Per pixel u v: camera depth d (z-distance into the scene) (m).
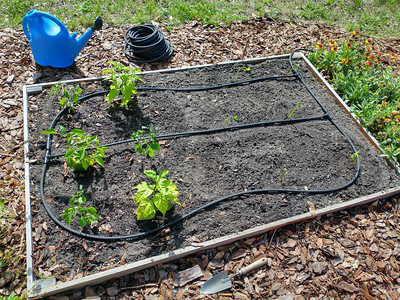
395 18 5.44
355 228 2.83
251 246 2.65
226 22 4.81
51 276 2.36
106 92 3.59
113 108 3.46
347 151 3.32
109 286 2.40
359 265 2.62
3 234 2.60
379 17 5.39
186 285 2.44
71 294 2.34
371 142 3.46
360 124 3.58
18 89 3.63
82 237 2.56
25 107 3.35
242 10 5.08
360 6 5.55
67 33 3.61
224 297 2.40
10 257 2.49
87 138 2.87
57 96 3.50
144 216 2.54
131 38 4.09
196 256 2.58
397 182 3.14
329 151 3.30
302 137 3.40
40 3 4.68
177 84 3.78
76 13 4.59
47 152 3.01
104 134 3.23
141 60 4.06
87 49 4.16
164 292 2.39
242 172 3.06
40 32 3.48
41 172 2.92
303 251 2.66
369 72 4.20
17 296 2.34
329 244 2.71
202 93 3.74
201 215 2.76
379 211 2.98
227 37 4.59
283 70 4.11
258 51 4.45
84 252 2.50
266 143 3.31
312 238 2.74
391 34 5.11
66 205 2.74
